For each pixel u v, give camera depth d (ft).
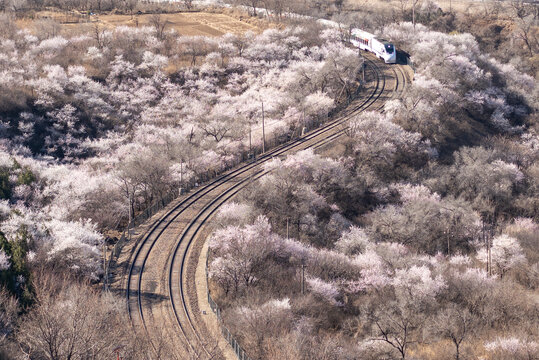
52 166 335.26
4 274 194.18
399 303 204.64
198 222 267.39
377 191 311.68
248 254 222.07
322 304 211.00
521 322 203.41
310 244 261.85
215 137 364.58
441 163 351.25
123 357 160.15
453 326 192.85
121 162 339.77
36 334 154.81
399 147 346.13
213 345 183.21
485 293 212.43
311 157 312.09
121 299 201.87
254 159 337.52
